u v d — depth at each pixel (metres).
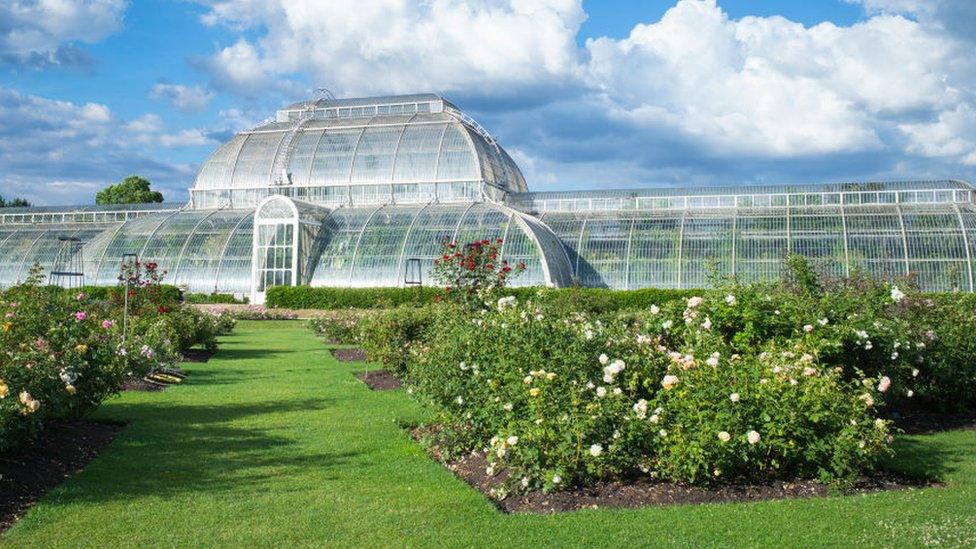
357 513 11.40
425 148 79.94
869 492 12.43
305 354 35.31
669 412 12.82
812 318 17.50
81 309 23.98
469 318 20.19
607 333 15.30
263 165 83.81
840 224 59.31
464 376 15.66
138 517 11.19
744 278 58.81
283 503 11.88
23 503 11.72
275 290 64.50
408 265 65.94
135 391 22.88
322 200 81.31
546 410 12.76
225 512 11.44
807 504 11.66
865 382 14.16
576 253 65.50
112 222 82.38
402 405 20.86
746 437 12.22
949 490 12.52
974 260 54.59
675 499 11.98
